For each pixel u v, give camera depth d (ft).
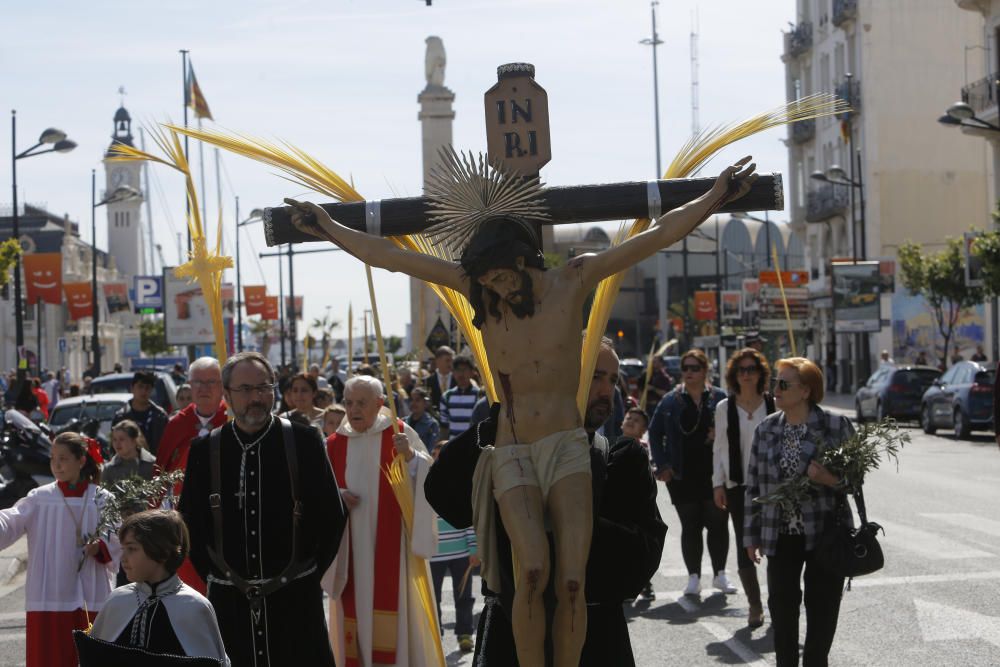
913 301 164.45
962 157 183.11
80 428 58.44
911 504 52.54
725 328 187.01
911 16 181.68
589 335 16.88
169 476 23.24
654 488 16.79
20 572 43.21
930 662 26.02
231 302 150.51
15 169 102.32
